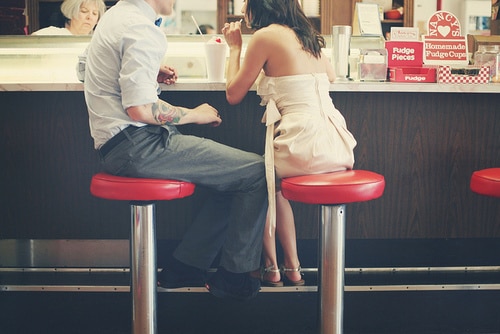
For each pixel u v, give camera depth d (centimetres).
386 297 273
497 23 398
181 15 539
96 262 285
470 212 282
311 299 271
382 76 262
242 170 227
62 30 354
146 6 229
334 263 218
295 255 254
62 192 278
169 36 279
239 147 274
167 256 283
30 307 271
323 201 208
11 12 354
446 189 280
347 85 247
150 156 219
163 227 279
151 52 216
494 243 288
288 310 271
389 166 278
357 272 279
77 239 283
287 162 227
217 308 270
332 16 498
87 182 277
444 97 275
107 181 214
